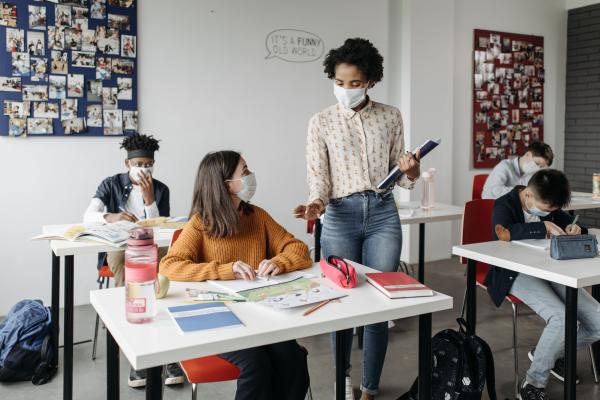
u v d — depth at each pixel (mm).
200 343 1346
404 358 3131
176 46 4273
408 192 5301
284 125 4781
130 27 4062
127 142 3162
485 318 3789
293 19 4738
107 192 3176
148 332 1415
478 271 3109
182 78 4316
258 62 4613
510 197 2787
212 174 1992
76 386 2803
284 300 1649
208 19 4379
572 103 6266
